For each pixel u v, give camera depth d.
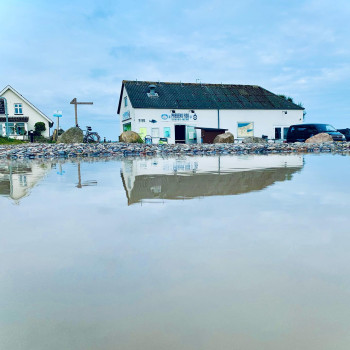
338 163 6.19
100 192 3.12
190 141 27.97
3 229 1.91
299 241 1.64
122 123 31.67
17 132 32.00
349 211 2.26
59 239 1.71
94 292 1.13
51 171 5.12
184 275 1.25
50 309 1.02
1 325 0.94
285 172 4.69
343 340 0.87
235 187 3.36
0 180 4.05
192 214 2.20
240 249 1.53
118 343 0.86
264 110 29.97
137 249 1.55
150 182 3.76
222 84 32.50
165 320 0.96
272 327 0.93
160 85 29.91
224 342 0.86
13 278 1.25
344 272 1.28
